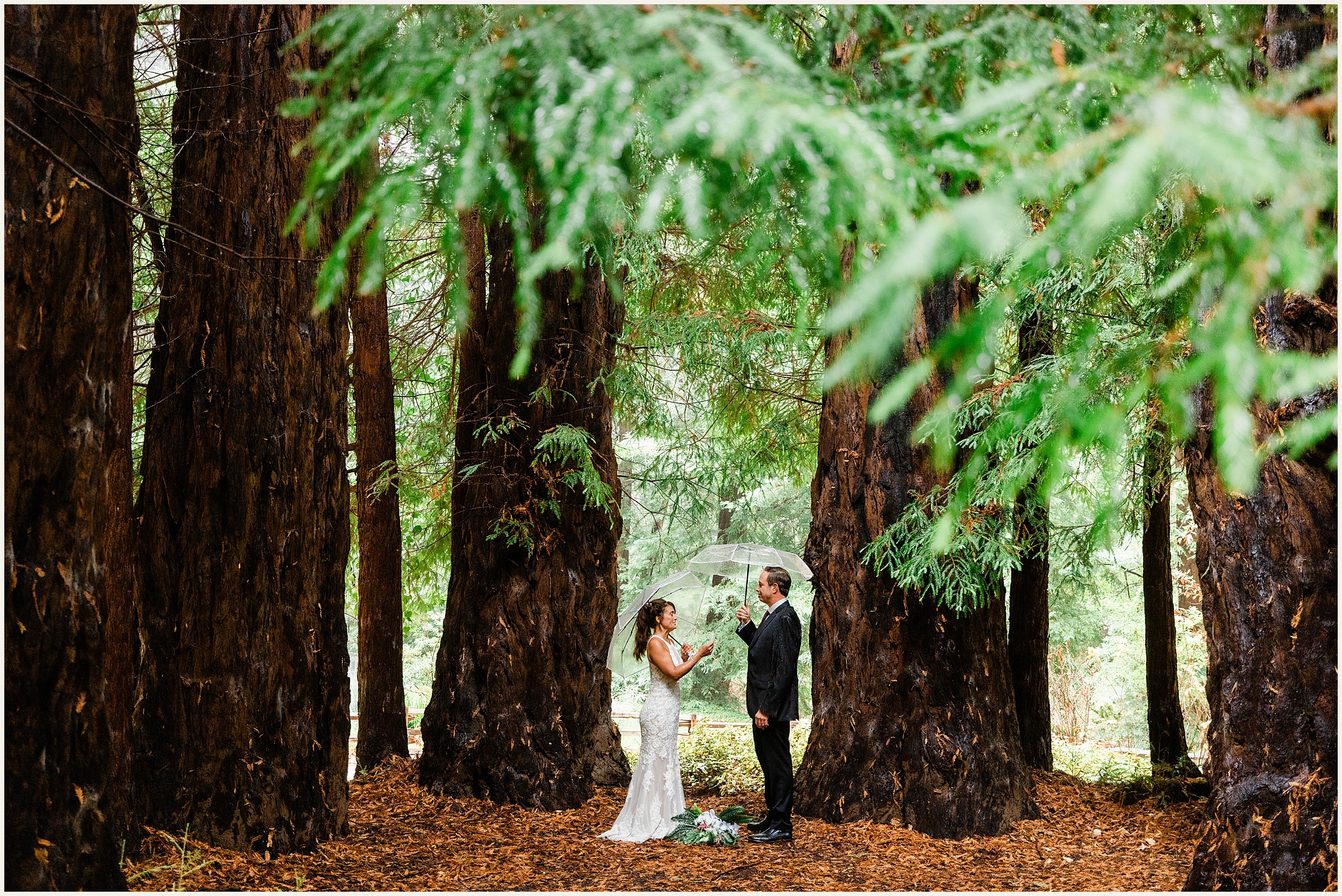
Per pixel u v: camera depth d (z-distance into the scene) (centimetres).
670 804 663
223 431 527
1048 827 673
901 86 166
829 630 730
